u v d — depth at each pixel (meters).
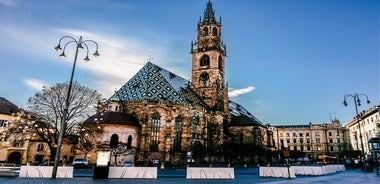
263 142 115.00
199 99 107.06
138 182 28.44
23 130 52.97
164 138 82.00
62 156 93.19
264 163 101.94
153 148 81.25
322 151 175.62
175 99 92.06
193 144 87.00
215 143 98.31
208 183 28.09
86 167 62.66
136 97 89.25
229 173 36.03
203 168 36.03
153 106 84.06
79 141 69.38
